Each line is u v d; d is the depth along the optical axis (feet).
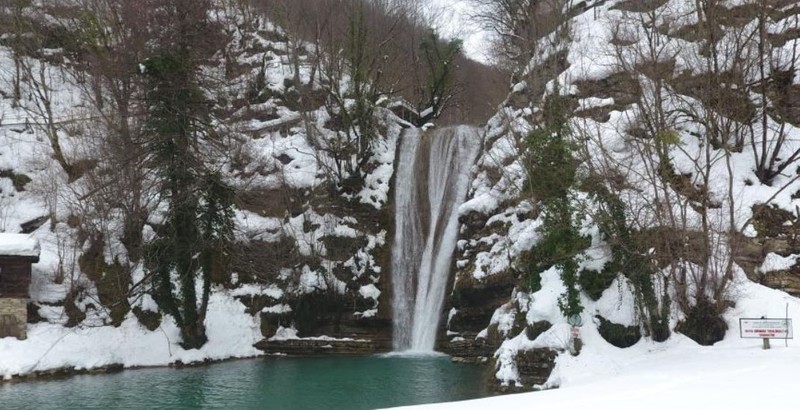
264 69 141.49
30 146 116.67
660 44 94.58
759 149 83.61
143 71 94.53
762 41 77.61
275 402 64.80
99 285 95.30
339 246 113.60
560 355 61.72
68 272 94.68
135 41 106.73
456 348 94.17
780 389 39.09
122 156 99.30
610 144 82.38
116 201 99.14
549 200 69.05
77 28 133.80
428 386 71.87
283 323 106.32
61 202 106.73
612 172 70.69
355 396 66.95
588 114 90.43
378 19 149.59
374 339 107.24
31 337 84.84
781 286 69.62
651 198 71.72
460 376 78.02
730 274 63.93
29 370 79.82
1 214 103.65
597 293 66.33
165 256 91.97
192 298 94.27
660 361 56.34
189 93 98.02
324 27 143.23
